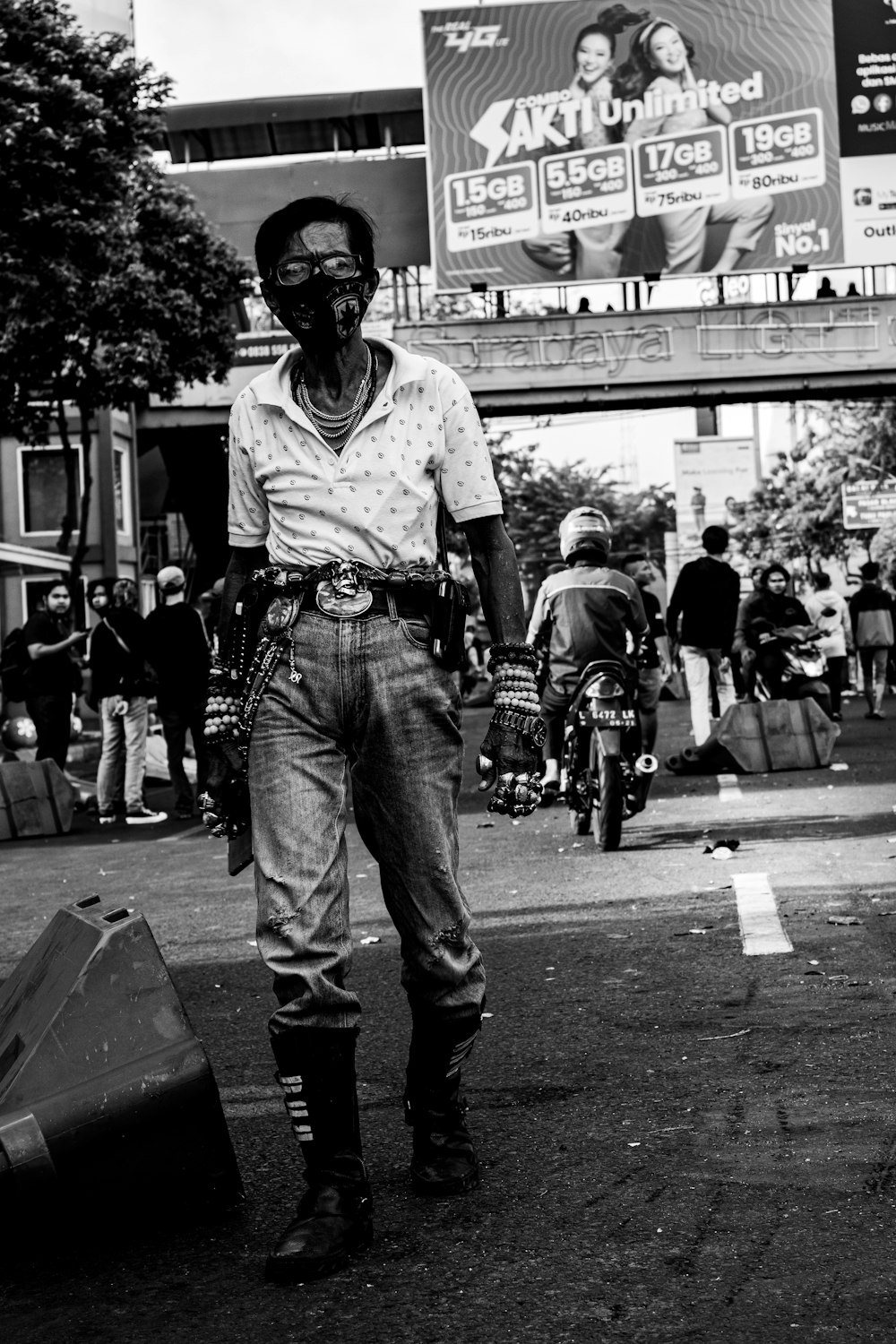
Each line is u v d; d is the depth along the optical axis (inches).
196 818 518.0
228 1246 126.0
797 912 259.0
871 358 1173.7
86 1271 122.6
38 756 559.2
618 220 1166.3
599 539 365.1
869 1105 153.0
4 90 784.9
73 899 340.2
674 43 1158.3
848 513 1494.8
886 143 1156.5
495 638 134.9
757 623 583.2
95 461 1277.1
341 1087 124.4
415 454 129.3
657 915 266.7
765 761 513.3
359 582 126.7
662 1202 130.4
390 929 272.5
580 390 1187.9
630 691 362.0
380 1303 113.5
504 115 1165.7
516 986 219.1
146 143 875.4
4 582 1211.2
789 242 1162.0
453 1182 135.2
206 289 902.4
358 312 127.0
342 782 128.1
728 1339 104.3
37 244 805.9
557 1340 105.6
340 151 1413.6
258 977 238.7
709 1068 170.4
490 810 135.4
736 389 1181.7
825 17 1152.2
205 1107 127.5
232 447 133.7
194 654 512.1
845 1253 117.4
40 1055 125.5
